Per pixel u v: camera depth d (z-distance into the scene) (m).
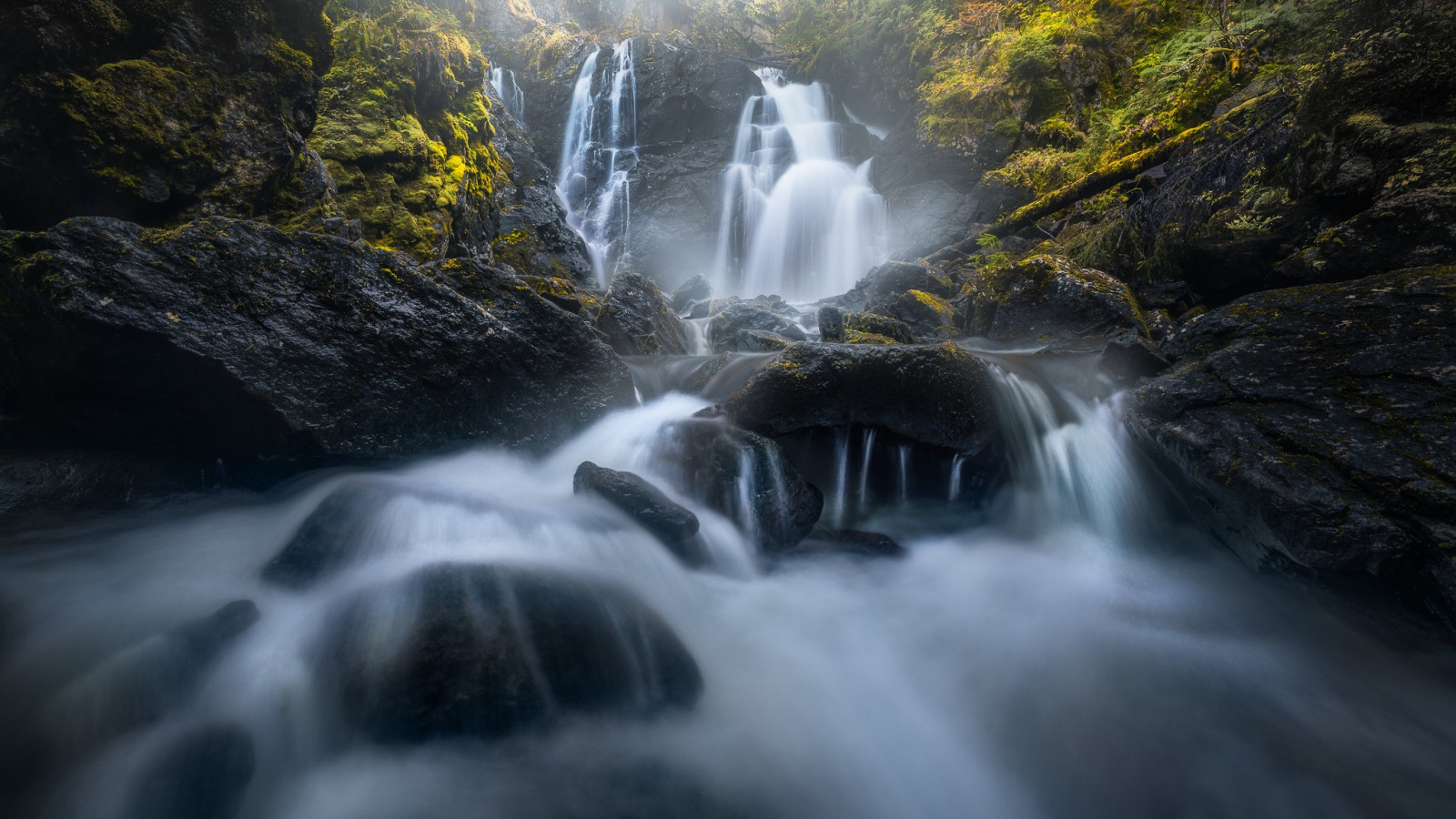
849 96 22.73
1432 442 3.73
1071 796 2.75
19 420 4.46
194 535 3.96
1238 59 12.47
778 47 26.41
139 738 2.43
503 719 2.62
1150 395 5.04
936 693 3.34
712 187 20.20
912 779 2.79
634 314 9.14
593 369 5.98
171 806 2.19
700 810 2.49
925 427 5.35
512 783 2.48
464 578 3.00
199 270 4.28
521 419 5.48
